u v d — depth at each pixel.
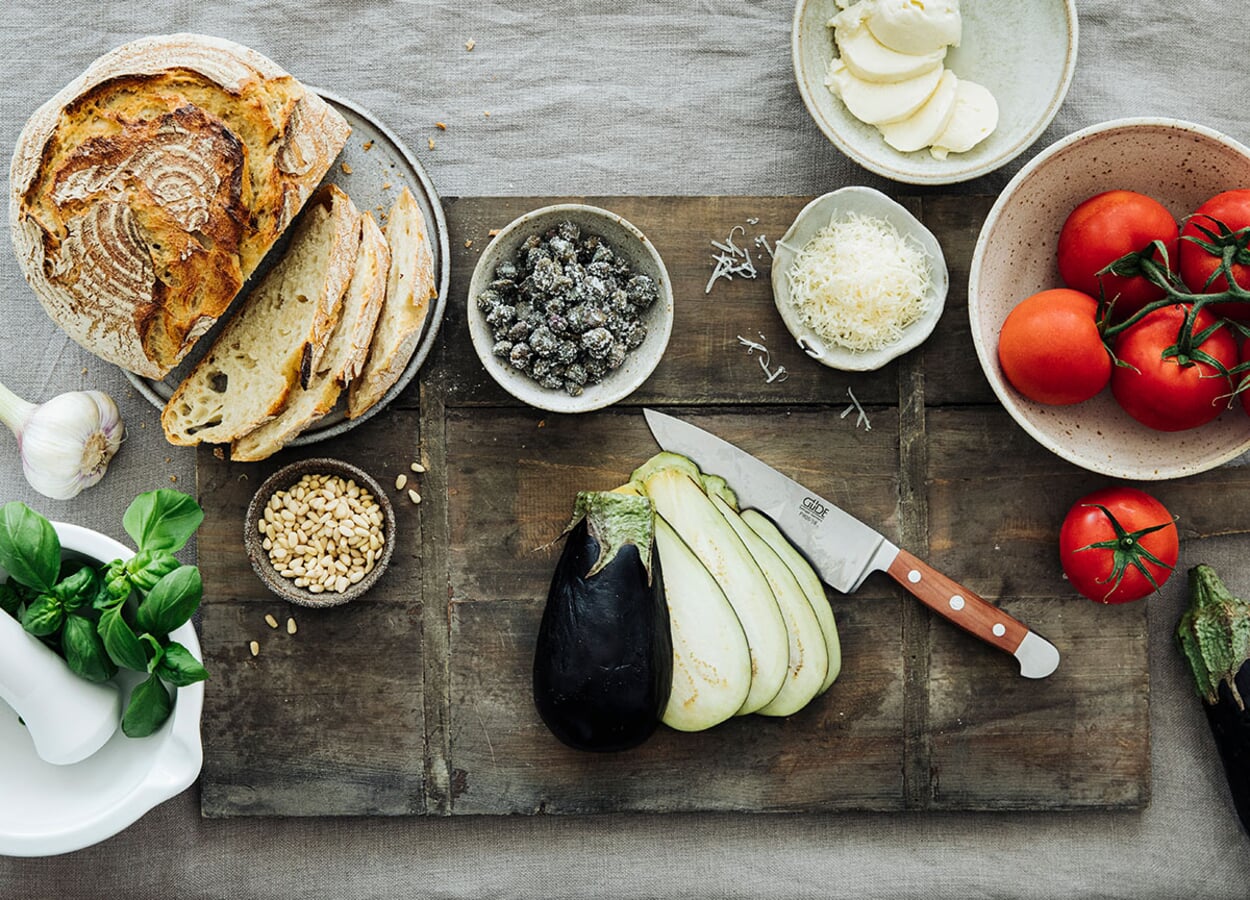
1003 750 1.63
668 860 1.67
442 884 1.67
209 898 1.67
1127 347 1.47
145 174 1.41
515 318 1.53
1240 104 1.68
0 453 1.67
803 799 1.62
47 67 1.66
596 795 1.62
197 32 1.67
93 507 1.67
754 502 1.61
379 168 1.59
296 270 1.54
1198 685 1.63
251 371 1.54
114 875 1.67
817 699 1.63
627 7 1.67
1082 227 1.49
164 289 1.45
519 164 1.68
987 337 1.55
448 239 1.61
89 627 1.35
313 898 1.67
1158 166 1.54
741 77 1.67
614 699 1.45
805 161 1.67
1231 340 1.45
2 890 1.67
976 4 1.59
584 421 1.61
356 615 1.61
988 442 1.62
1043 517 1.62
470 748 1.62
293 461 1.61
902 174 1.54
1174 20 1.68
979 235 1.54
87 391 1.63
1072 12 1.54
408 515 1.61
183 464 1.66
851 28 1.55
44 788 1.44
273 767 1.61
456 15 1.67
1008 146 1.56
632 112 1.67
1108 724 1.63
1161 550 1.54
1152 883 1.67
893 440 1.62
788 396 1.62
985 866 1.67
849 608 1.63
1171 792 1.68
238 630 1.61
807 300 1.56
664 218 1.62
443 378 1.61
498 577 1.61
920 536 1.62
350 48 1.67
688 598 1.54
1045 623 1.62
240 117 1.45
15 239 1.47
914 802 1.63
